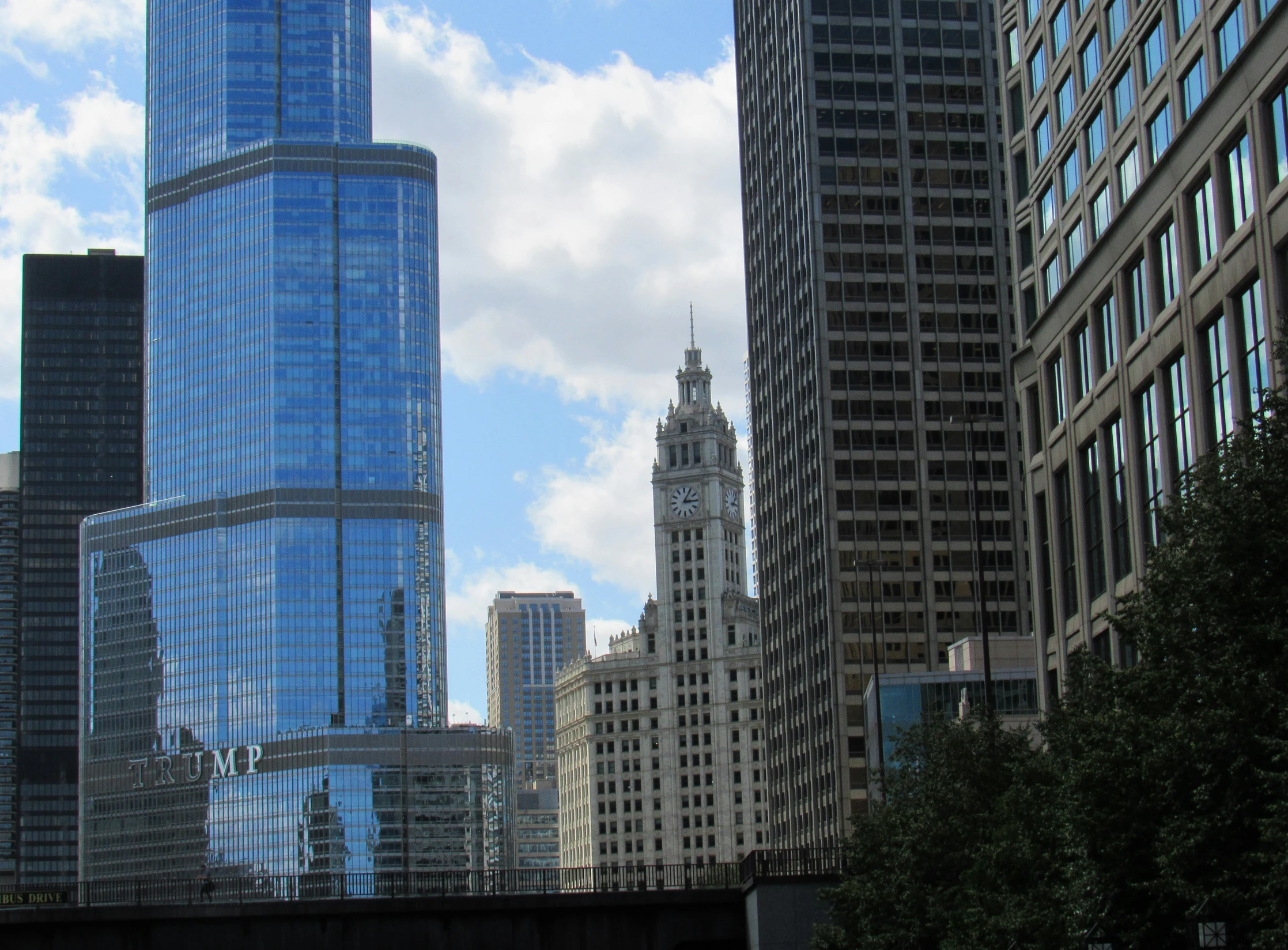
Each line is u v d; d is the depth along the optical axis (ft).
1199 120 258.57
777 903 295.48
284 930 296.92
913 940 247.70
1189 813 163.32
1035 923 199.00
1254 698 157.79
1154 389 287.89
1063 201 337.11
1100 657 195.93
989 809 252.83
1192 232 268.00
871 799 313.12
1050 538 346.74
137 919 290.35
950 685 547.49
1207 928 161.68
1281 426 168.35
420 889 327.88
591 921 305.94
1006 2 374.22
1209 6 257.75
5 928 286.05
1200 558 166.61
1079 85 323.78
